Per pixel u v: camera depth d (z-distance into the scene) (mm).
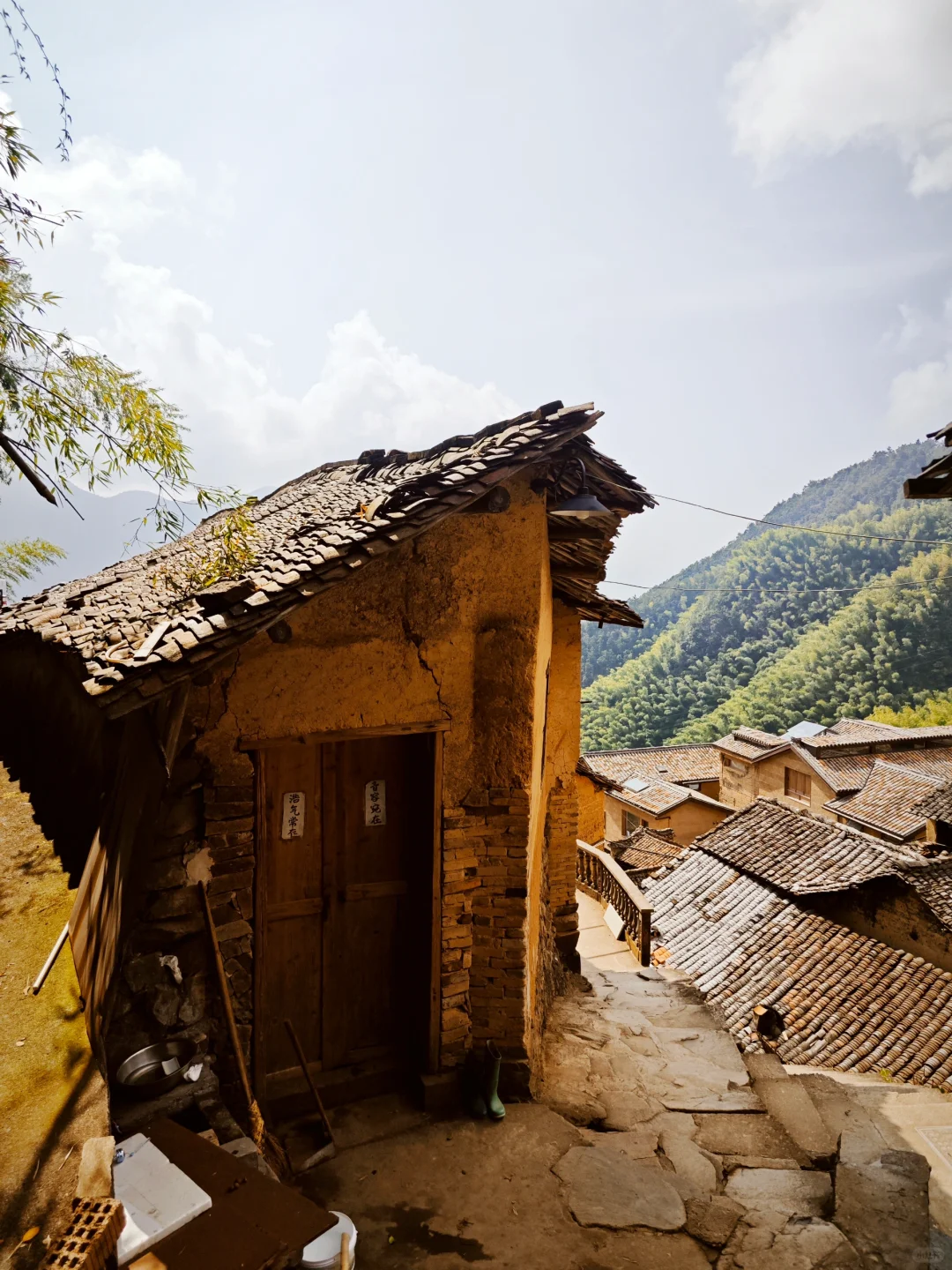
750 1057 5930
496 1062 4570
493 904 4766
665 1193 4027
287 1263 2229
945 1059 10219
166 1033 3807
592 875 11711
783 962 12914
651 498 5691
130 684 3004
